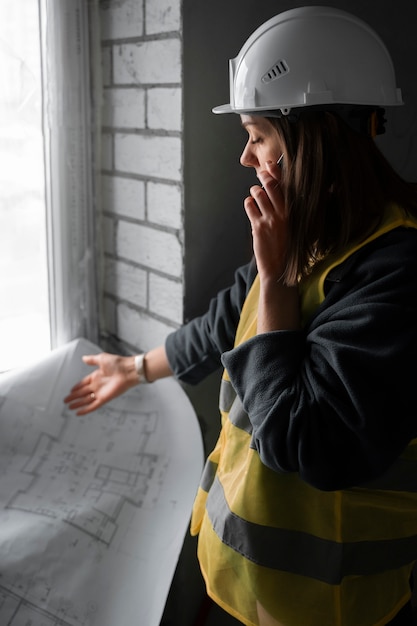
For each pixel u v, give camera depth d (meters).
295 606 0.93
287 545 0.92
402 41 1.51
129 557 1.13
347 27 0.86
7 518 1.13
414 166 1.64
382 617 0.94
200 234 1.30
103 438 1.30
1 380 1.28
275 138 0.89
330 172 0.85
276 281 0.88
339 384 0.78
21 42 1.26
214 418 1.44
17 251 1.37
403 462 0.89
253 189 0.90
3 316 1.40
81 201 1.44
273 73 0.86
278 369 0.83
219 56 1.23
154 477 1.25
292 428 0.79
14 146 1.31
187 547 1.45
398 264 0.80
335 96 0.84
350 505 0.88
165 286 1.34
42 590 1.05
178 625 1.50
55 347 1.48
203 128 1.25
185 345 1.22
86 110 1.39
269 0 1.28
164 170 1.28
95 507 1.17
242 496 0.92
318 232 0.86
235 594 0.98
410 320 0.78
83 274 1.49
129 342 1.49
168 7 1.19
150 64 1.26
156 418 1.32
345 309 0.81
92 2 1.36
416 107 1.59
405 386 0.77
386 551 0.91
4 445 1.24
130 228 1.41
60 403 1.31
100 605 1.07
